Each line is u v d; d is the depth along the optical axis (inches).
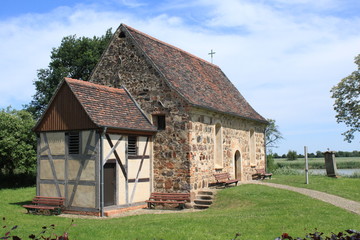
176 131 663.8
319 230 396.5
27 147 1000.9
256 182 836.0
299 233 383.2
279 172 1387.8
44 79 1485.0
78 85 609.9
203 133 703.7
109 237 379.2
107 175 588.1
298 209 514.9
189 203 632.4
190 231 399.2
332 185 780.6
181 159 655.8
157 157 676.7
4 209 622.2
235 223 435.8
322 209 514.3
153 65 691.4
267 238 366.9
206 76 901.8
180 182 653.9
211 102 756.6
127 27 740.7
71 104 594.9
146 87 697.6
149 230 406.3
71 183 587.8
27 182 1149.1
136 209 622.8
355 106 1375.5
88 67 1424.7
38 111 1501.0
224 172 786.8
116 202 594.6
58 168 603.5
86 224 470.3
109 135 586.6
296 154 2689.5
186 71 805.2
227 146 809.5
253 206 568.1
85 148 578.6
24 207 595.8
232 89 1016.9
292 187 740.7
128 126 617.6
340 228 406.9
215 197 641.0
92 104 597.9
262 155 1039.6
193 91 731.4
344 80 1391.5
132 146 641.6
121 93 697.0
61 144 604.1
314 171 1508.4
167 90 676.1
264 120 1012.5
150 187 669.9
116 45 740.0
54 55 1465.3
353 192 697.6
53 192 605.3
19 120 1023.0
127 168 619.5
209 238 370.3
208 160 718.5
